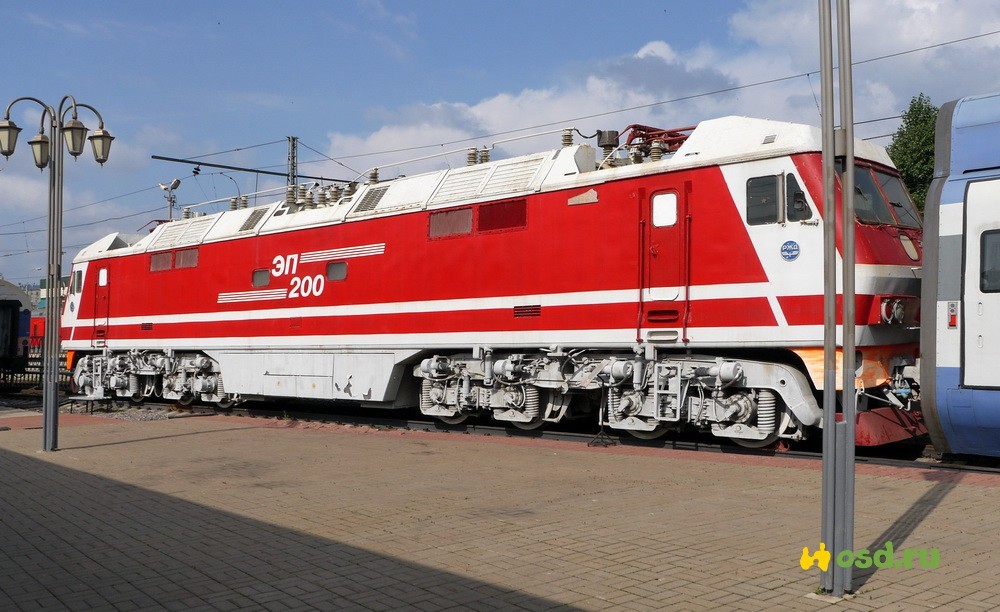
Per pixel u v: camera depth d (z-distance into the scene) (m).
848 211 5.83
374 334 16.41
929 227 10.30
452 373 15.48
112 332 23.14
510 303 14.27
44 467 12.20
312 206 18.80
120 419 19.64
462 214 15.12
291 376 18.05
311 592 6.01
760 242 11.48
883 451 12.38
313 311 17.64
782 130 11.56
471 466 11.62
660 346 12.45
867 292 10.90
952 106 10.48
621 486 9.88
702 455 12.07
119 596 6.00
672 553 6.85
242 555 7.04
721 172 11.92
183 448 14.05
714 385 12.05
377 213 16.52
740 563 6.54
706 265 11.97
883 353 11.48
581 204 13.44
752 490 9.48
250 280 19.17
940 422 10.16
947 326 10.03
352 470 11.47
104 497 9.77
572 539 7.38
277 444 14.45
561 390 13.84
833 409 5.87
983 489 9.23
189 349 20.66
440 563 6.69
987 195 9.85
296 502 9.28
